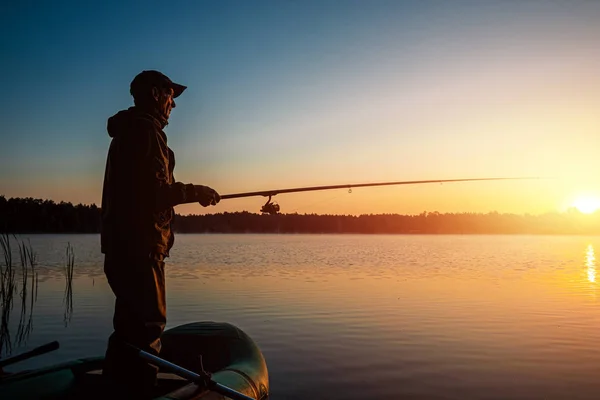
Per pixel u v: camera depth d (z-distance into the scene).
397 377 8.45
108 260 4.14
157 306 4.12
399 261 38.97
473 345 10.66
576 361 9.41
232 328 5.70
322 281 23.69
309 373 8.68
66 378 4.24
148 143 4.12
